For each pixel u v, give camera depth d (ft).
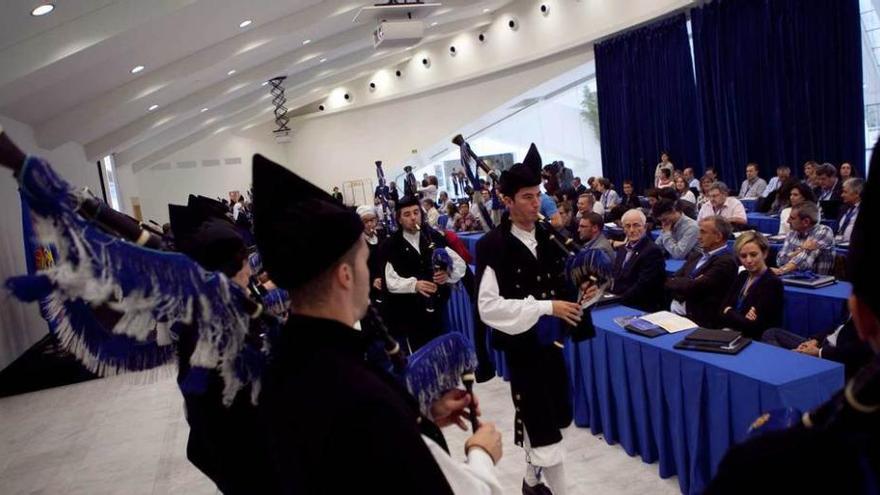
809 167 22.62
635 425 8.98
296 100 54.49
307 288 2.74
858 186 14.32
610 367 9.21
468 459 3.58
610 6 34.94
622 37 35.50
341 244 2.72
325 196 2.90
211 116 48.39
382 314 12.00
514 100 44.73
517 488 8.63
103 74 22.52
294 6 25.95
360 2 30.45
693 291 10.32
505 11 41.91
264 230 2.73
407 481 2.26
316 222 2.67
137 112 30.81
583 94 44.32
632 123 36.09
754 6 27.91
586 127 44.65
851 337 7.84
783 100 27.37
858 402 1.58
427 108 51.72
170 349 3.50
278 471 2.68
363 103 55.62
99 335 3.10
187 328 3.18
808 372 6.55
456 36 46.44
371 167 57.41
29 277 2.41
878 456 1.57
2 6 13.56
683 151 33.14
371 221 14.69
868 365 1.67
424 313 11.85
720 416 7.05
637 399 8.67
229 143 59.16
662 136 34.30
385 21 30.07
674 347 7.82
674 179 27.37
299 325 2.74
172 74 27.14
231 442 3.83
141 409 14.96
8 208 20.08
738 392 6.77
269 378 2.81
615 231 18.38
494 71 44.42
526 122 48.29
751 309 9.31
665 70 33.24
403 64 51.60
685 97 32.60
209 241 4.24
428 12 31.32
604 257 6.33
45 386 17.88
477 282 6.92
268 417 2.71
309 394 2.48
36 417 15.17
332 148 59.16
